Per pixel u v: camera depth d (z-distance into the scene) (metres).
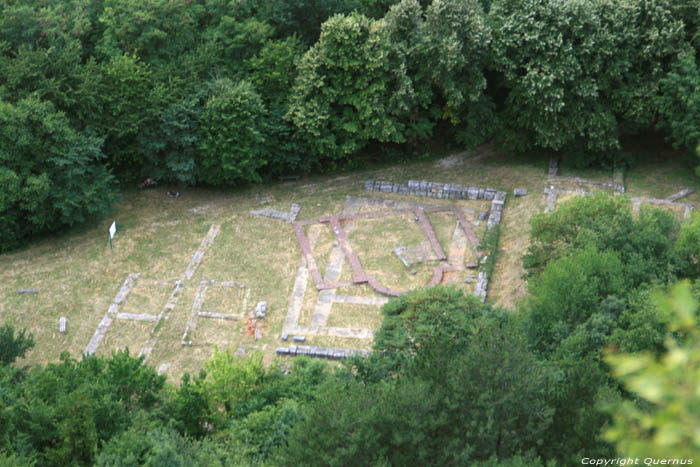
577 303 35.94
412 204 56.44
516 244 50.97
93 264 50.47
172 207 56.53
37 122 48.97
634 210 51.28
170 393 34.56
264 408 32.00
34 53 51.38
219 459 27.44
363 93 54.97
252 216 55.53
